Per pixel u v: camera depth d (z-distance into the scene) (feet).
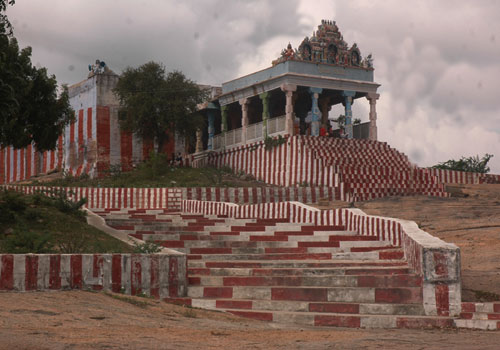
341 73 118.83
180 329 24.61
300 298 34.47
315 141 109.09
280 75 113.91
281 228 58.70
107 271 32.48
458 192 96.58
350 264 41.29
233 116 140.46
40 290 29.94
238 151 122.62
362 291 33.50
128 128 130.00
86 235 48.85
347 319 30.27
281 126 115.03
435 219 69.41
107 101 138.72
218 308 33.65
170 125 130.62
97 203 93.86
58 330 21.91
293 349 20.52
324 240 52.39
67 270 31.07
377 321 29.99
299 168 105.60
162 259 34.86
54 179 129.59
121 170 133.80
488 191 95.81
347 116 119.14
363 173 100.68
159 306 30.78
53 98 67.31
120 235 51.72
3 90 56.75
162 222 62.34
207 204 80.02
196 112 135.13
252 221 63.77
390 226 49.47
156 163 115.44
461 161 118.32
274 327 28.76
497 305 31.48
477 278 38.70
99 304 28.37
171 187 97.60
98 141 136.87
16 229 44.14
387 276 34.50
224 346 20.81
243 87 122.21
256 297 35.29
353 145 113.09
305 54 116.06
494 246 50.55
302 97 130.93
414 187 97.76
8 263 29.19
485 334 26.13
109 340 20.59
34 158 158.51
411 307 31.55
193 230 58.44
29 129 66.08
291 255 46.96
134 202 94.02
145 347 19.74
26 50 63.93
